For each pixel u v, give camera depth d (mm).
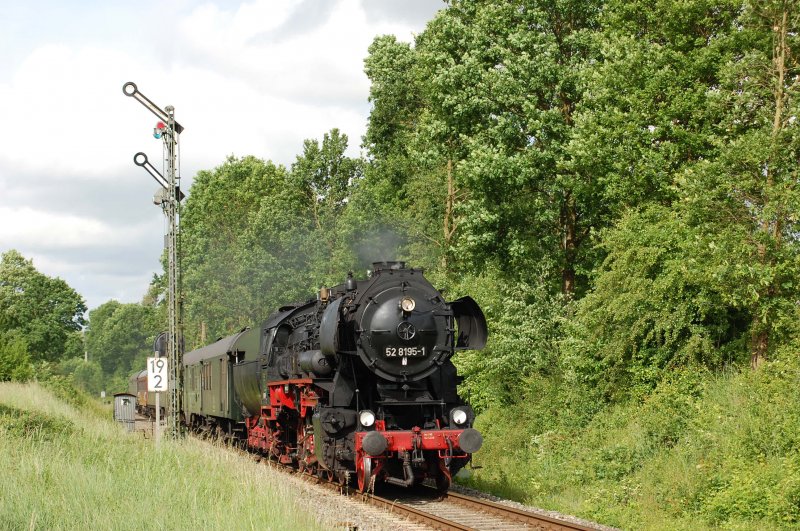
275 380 18625
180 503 10578
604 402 17734
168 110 20969
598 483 14156
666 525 11211
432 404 14469
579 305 18844
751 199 14766
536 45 21453
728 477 11805
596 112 19297
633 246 16672
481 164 20922
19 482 11352
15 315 73688
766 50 16828
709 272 14391
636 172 18188
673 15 18609
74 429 18797
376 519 11625
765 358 14898
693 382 15328
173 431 20453
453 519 11859
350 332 14633
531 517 11492
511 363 20297
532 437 17719
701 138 17797
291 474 17312
